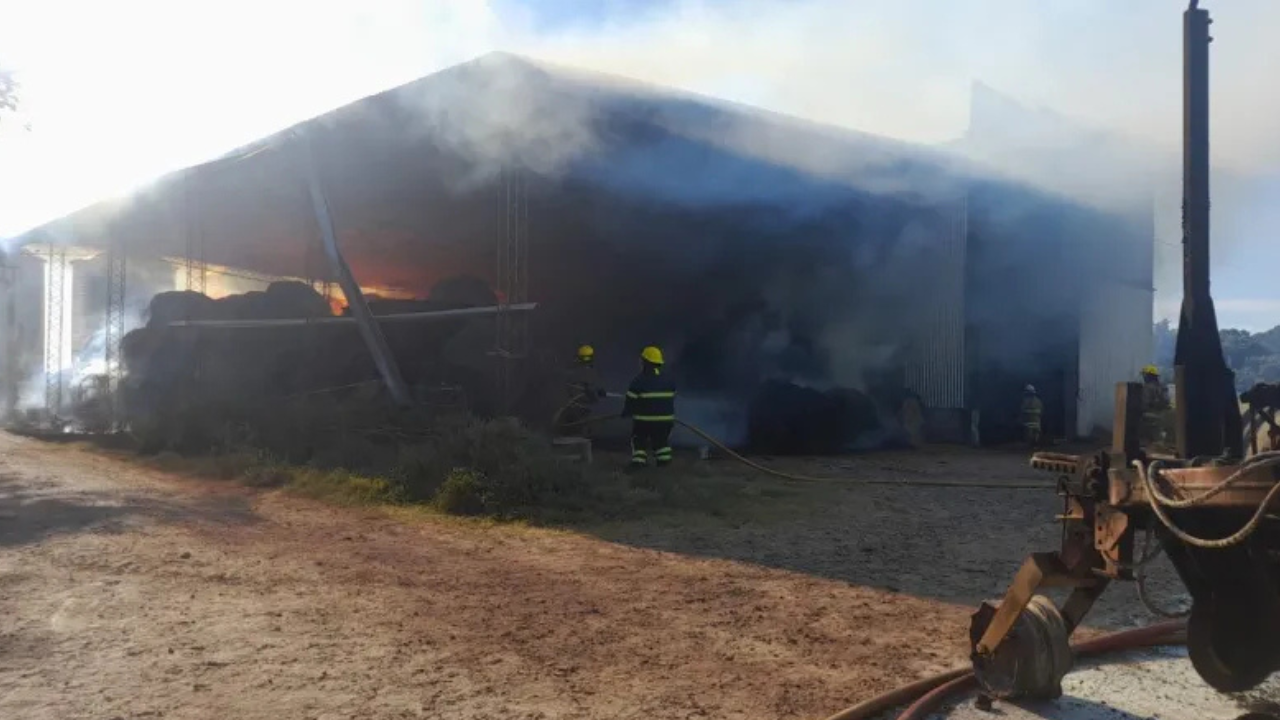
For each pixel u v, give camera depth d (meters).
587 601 6.32
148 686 4.62
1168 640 5.54
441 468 10.53
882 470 13.89
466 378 15.48
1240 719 3.86
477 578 6.93
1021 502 10.71
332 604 6.16
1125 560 3.99
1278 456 3.11
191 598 6.23
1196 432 3.97
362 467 11.68
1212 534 3.66
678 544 8.25
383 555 7.65
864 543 8.34
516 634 5.57
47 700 4.41
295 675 4.82
